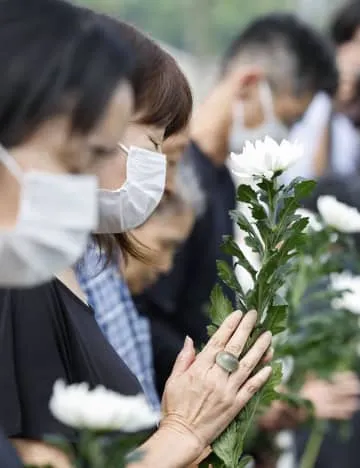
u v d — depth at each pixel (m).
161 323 7.03
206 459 4.65
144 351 6.06
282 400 6.26
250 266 4.71
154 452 4.39
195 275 7.21
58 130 3.59
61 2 3.77
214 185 7.50
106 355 4.47
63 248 3.57
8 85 3.58
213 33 32.09
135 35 4.79
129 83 3.70
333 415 7.31
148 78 4.75
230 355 4.54
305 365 6.71
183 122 4.91
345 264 6.69
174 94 4.80
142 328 6.07
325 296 6.34
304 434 7.84
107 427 3.62
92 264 5.23
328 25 10.91
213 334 4.71
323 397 7.29
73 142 3.60
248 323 4.59
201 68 29.64
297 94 8.05
